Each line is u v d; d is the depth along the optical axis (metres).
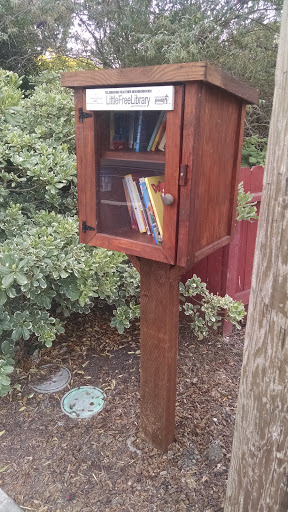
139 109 1.27
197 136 1.22
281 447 1.13
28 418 2.15
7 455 1.91
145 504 1.66
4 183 2.64
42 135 3.04
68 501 1.68
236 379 2.46
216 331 2.99
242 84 1.41
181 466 1.83
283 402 1.09
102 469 1.83
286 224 0.96
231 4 4.81
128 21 4.94
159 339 1.68
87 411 2.19
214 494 1.69
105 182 1.52
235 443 1.29
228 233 1.70
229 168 1.57
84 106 1.44
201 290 2.64
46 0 5.23
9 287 2.02
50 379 2.46
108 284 2.52
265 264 1.03
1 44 5.79
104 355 2.72
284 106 0.93
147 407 1.87
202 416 2.13
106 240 1.57
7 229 2.47
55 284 2.56
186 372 2.52
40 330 2.36
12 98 2.85
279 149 0.95
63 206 2.99
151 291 1.63
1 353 2.35
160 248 1.40
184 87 1.18
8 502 1.67
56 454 1.91
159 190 1.38
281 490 1.17
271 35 4.85
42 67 6.06
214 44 4.61
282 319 1.03
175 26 4.69
